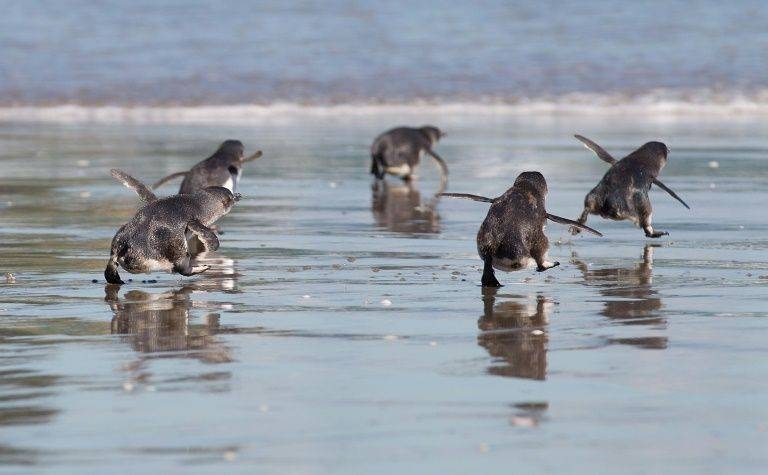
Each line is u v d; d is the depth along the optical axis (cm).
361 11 6606
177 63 5344
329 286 1524
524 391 1021
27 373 1080
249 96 4722
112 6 6669
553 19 6419
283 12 6569
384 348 1180
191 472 833
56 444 888
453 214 2248
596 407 974
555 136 3672
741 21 6334
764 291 1480
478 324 1291
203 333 1250
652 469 837
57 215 2173
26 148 3334
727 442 889
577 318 1321
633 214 1864
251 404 985
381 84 4956
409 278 1583
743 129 3850
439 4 6806
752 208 2269
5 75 5056
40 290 1493
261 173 2878
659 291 1483
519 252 1477
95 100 4622
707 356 1138
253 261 1723
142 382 1051
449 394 1012
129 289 1506
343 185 2680
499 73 5172
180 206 1531
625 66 5303
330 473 830
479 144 3478
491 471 835
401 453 870
